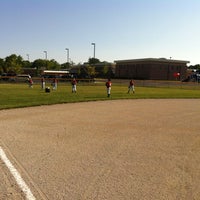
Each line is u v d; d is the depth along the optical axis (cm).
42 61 12662
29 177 578
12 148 804
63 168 641
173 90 4612
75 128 1137
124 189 527
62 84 5506
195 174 620
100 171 626
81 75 7350
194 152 808
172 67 9350
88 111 1670
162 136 1024
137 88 5031
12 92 3112
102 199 481
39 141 900
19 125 1173
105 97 2650
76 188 527
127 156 753
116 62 10450
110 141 924
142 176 600
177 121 1377
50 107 1830
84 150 804
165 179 585
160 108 1923
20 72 10550
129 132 1083
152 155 768
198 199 489
